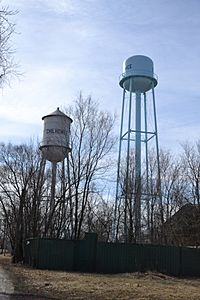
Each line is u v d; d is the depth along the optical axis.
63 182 40.34
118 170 45.28
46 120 42.06
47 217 44.44
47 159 42.03
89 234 31.80
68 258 31.45
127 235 42.28
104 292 19.31
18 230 41.16
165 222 46.25
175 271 31.84
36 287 20.41
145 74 46.09
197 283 26.50
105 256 31.47
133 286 21.91
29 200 42.97
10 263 39.00
